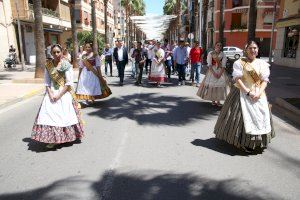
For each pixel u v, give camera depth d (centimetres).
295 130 636
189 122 700
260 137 486
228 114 509
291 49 2503
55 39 3631
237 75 483
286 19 2462
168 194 372
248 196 368
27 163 467
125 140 570
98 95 890
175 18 4153
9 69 2153
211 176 419
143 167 448
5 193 378
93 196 368
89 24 4775
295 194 372
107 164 459
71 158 484
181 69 1320
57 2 3272
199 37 2906
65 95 519
